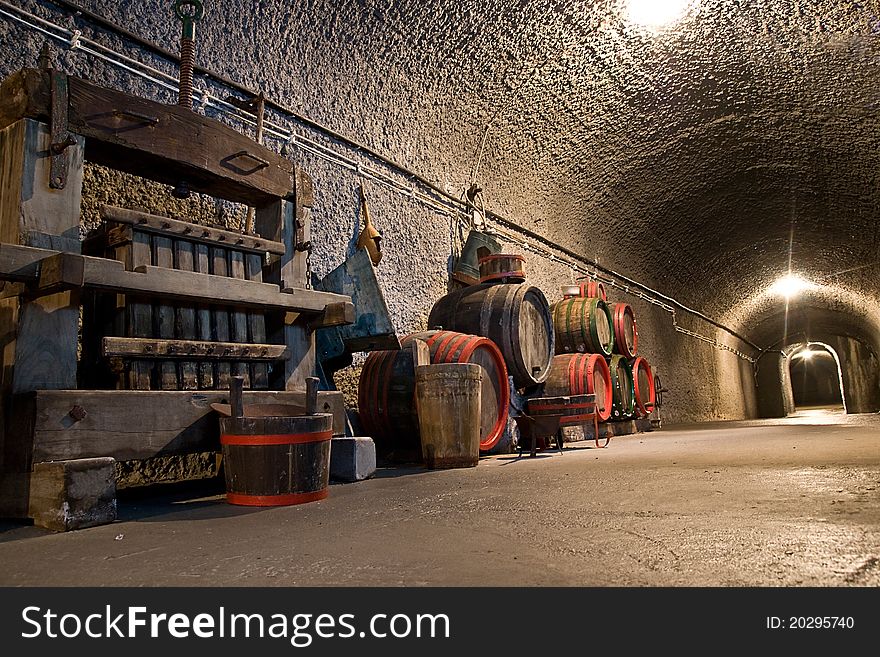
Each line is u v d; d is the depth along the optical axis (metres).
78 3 4.27
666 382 15.50
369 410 5.20
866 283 19.05
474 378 4.71
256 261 3.86
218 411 3.26
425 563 1.71
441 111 7.91
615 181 11.62
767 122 10.69
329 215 6.22
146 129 3.31
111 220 3.15
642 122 10.22
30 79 2.90
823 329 27.55
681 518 2.22
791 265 19.22
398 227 7.23
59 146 2.94
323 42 6.12
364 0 6.06
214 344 3.47
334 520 2.48
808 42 8.64
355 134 6.71
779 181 13.02
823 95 9.84
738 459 4.30
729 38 8.53
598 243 12.88
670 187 12.59
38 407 2.66
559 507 2.59
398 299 7.08
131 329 3.21
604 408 8.46
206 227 3.54
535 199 10.54
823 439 5.97
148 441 3.03
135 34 4.62
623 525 2.13
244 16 5.37
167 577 1.66
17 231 2.81
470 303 6.84
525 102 8.75
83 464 2.53
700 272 17.22
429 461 4.63
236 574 1.67
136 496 3.53
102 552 2.01
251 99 5.49
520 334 6.61
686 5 7.83
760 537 1.87
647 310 15.16
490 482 3.61
